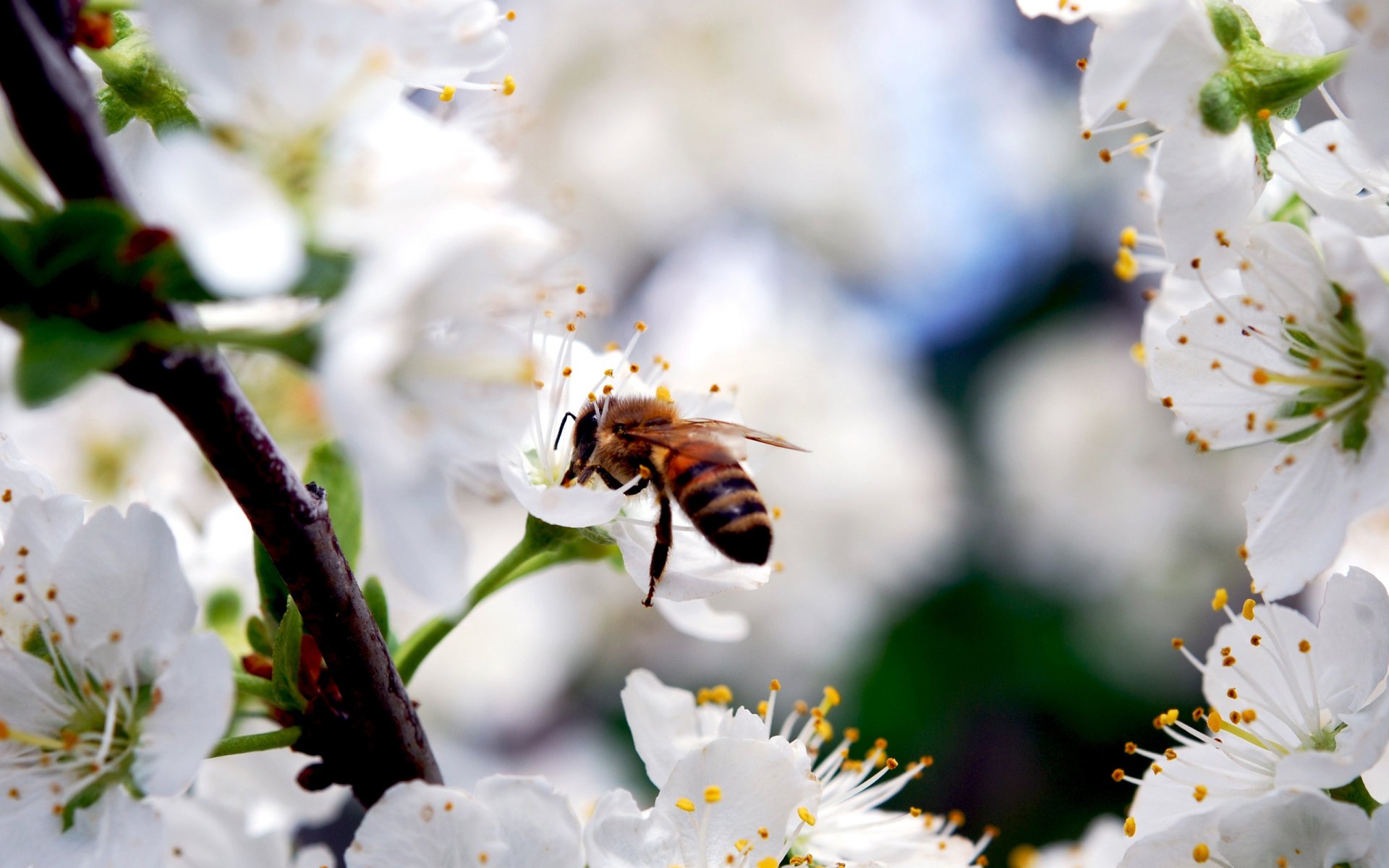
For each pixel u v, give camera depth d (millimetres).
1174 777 196
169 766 181
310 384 216
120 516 184
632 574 200
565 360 201
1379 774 192
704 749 191
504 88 195
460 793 185
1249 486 339
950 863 201
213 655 182
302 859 199
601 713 322
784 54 365
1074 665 318
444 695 307
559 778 304
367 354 173
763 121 367
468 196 177
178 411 178
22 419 222
